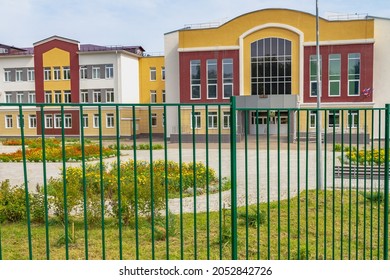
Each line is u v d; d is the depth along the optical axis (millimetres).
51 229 6008
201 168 11031
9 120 36594
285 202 7789
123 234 5656
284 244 5266
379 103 28016
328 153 17125
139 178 7918
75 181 6727
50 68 36125
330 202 7641
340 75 27625
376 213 6797
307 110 3779
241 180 11602
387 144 4094
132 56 37125
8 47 40062
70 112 35188
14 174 13859
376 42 27844
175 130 30906
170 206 7926
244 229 5914
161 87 38188
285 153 20141
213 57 29484
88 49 36906
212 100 29609
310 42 27844
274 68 28688
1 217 6312
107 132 34938
